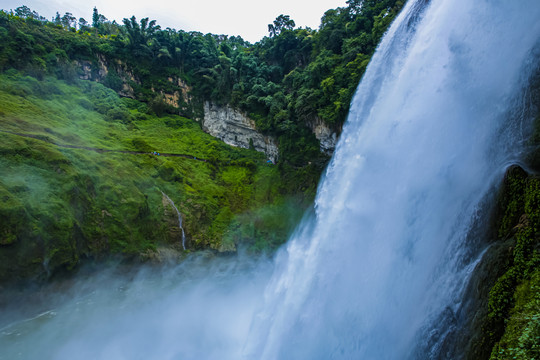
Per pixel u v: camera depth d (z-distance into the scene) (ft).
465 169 40.96
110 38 220.43
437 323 36.35
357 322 45.96
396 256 45.65
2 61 157.48
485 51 42.19
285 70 212.84
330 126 152.35
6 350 70.18
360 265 50.65
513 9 40.14
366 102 74.28
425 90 49.52
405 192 47.57
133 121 181.78
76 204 103.40
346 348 45.65
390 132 54.24
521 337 26.63
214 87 212.23
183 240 129.49
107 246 106.93
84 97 172.96
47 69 171.42
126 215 116.06
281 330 53.72
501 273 32.14
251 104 190.90
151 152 160.86
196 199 144.56
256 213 151.12
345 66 144.25
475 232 37.11
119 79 201.46
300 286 58.39
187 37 229.45
